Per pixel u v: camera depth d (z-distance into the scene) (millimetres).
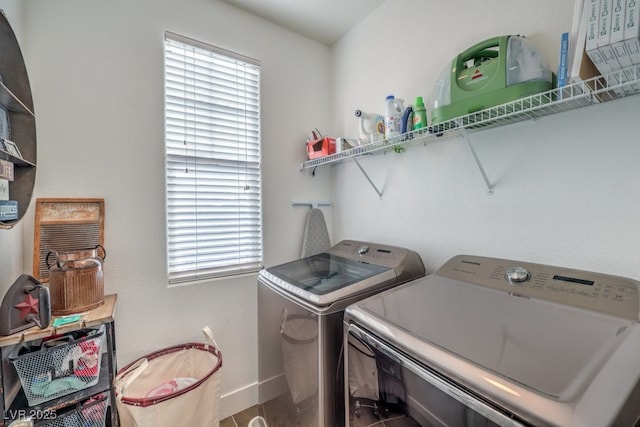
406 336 787
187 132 1721
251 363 1889
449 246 1455
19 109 1047
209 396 1426
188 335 1685
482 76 1086
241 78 1905
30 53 1275
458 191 1414
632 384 519
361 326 942
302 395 1214
